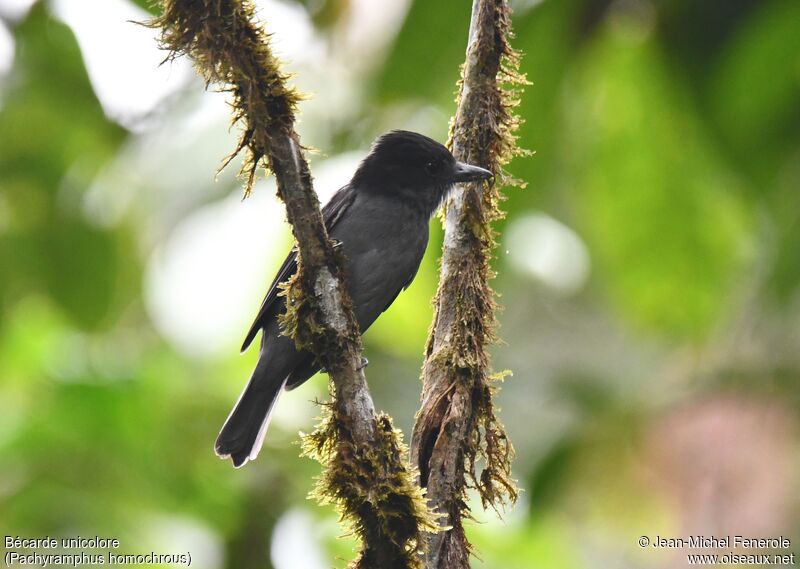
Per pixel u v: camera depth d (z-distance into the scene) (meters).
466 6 8.65
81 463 11.74
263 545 11.52
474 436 7.18
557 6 8.59
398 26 8.79
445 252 7.71
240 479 11.92
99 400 12.01
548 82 8.70
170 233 11.58
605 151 9.12
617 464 12.09
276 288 9.84
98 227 10.83
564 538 12.70
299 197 7.05
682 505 12.90
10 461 11.73
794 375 11.59
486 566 11.33
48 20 10.35
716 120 8.70
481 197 7.83
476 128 8.00
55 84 10.41
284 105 6.96
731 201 9.20
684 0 8.54
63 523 11.22
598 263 10.44
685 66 8.64
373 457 6.80
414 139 10.41
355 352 7.17
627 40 8.80
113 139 10.48
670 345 10.98
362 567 6.70
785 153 8.68
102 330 10.97
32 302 11.31
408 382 14.54
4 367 12.96
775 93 8.48
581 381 14.05
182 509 11.76
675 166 9.08
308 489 11.81
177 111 10.55
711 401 12.77
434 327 7.66
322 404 7.13
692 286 9.46
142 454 11.87
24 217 10.59
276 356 9.70
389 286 10.43
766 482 12.85
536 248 12.06
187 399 12.58
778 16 8.30
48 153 10.51
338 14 9.45
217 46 6.91
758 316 9.54
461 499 6.93
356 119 10.62
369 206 10.28
